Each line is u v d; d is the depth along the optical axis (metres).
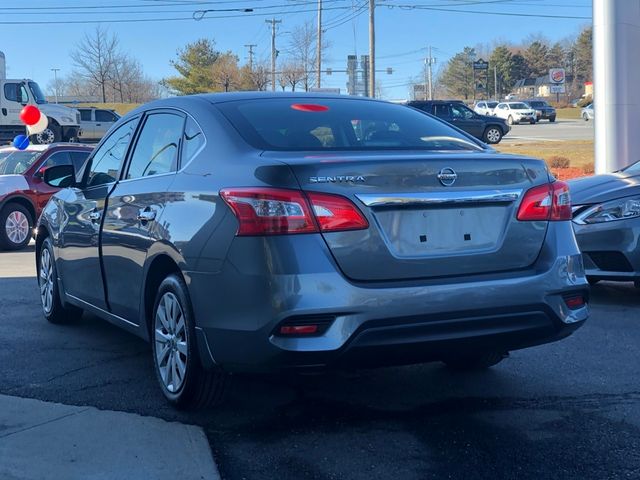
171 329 4.43
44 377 5.16
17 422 4.31
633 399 4.69
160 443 4.02
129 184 5.05
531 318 4.06
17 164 12.47
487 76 122.56
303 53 61.06
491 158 4.12
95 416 4.40
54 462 3.79
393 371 5.30
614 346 5.84
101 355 5.70
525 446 3.99
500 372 5.25
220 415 4.44
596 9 13.14
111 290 5.24
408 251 3.87
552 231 4.23
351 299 3.68
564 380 5.06
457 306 3.85
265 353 3.69
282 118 4.58
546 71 127.81
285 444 4.03
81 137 36.38
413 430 4.22
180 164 4.57
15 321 6.80
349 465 3.77
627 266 6.90
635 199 6.91
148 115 5.28
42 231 6.79
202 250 3.96
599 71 13.20
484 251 4.02
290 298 3.62
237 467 3.75
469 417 4.42
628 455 3.87
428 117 5.18
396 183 3.86
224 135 4.35
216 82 61.22
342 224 3.74
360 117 4.80
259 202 3.72
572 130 43.81
